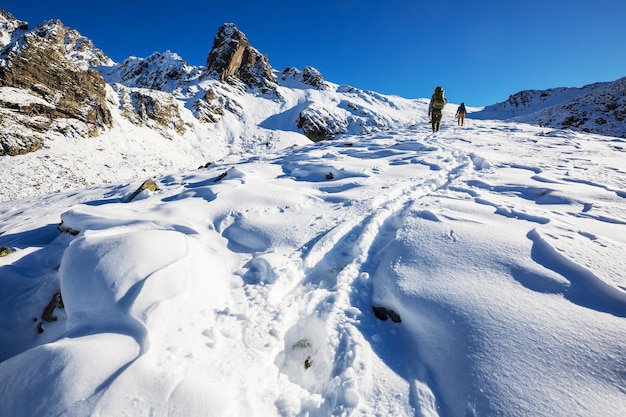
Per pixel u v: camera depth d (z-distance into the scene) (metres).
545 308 2.25
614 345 1.89
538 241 3.03
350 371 2.20
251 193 5.61
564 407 1.65
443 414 1.87
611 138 10.16
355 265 3.45
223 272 3.38
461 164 6.92
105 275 2.67
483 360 2.00
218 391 1.87
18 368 2.00
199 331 2.44
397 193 5.32
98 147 25.86
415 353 2.34
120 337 2.21
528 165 6.11
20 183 18.53
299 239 4.02
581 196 4.16
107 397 1.74
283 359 2.61
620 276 2.41
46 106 24.62
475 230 3.42
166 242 3.14
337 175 6.76
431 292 2.63
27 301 3.46
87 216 4.63
